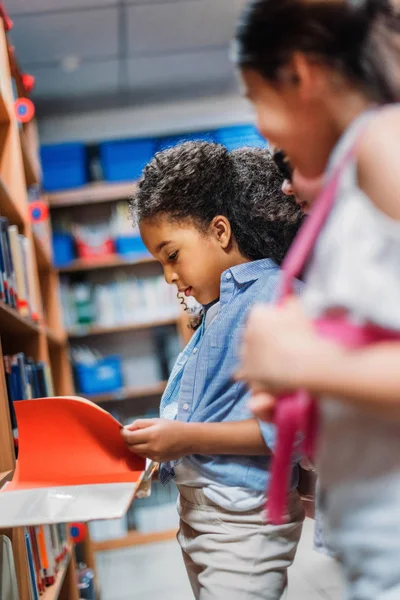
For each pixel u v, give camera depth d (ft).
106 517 2.74
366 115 2.12
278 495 2.32
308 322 2.04
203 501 3.90
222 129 14.08
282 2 2.20
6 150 7.77
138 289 13.85
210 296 4.24
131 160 14.02
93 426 3.46
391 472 2.15
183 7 11.37
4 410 4.69
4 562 4.12
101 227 14.87
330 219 2.19
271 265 4.10
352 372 1.86
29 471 3.50
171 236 4.09
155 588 9.46
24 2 10.66
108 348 14.69
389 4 2.23
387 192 1.94
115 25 11.78
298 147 2.32
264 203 4.18
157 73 14.11
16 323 6.46
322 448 2.34
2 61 7.61
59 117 15.52
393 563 2.11
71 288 13.82
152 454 3.38
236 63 2.37
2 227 6.07
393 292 1.94
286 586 3.97
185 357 4.49
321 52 2.18
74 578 7.83
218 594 3.72
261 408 2.37
